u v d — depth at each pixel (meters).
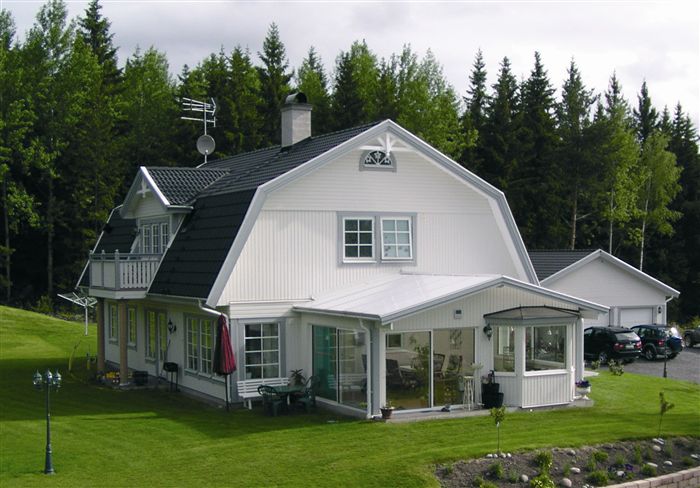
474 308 21.05
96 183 54.69
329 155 22.89
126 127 60.75
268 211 22.30
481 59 69.00
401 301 20.39
